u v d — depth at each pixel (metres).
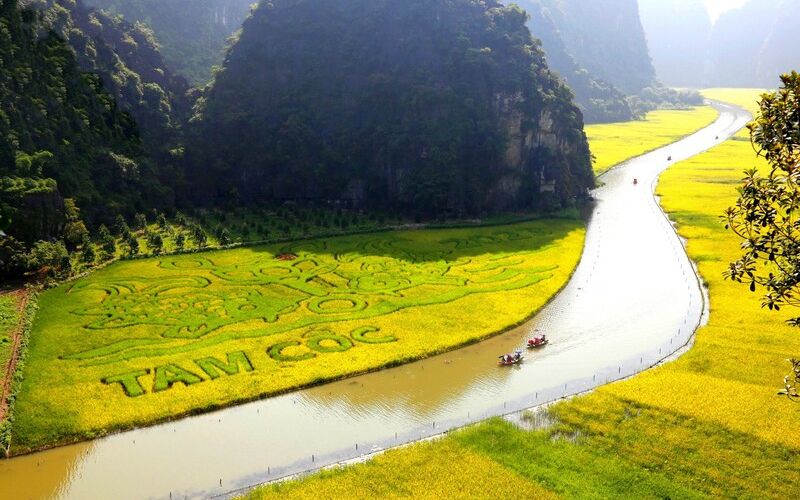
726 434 50.88
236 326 75.25
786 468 46.50
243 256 104.81
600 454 49.16
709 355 66.69
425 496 43.78
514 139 144.25
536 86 146.50
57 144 114.06
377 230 122.50
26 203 94.06
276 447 52.31
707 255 106.56
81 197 110.19
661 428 52.22
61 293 85.38
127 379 61.62
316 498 43.84
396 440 53.25
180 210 137.50
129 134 140.88
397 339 72.62
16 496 46.19
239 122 158.62
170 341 70.69
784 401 55.81
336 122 153.62
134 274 94.00
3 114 101.94
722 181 172.62
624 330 77.50
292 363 66.12
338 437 53.78
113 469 49.31
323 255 105.56
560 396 60.47
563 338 75.12
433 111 142.00
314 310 80.81
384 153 141.75
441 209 132.25
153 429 54.81
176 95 182.38
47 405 56.75
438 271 97.38
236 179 153.75
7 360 65.00
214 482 47.62
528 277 95.12
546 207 143.38
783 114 29.83
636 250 114.12
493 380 64.19
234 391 60.25
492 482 45.38
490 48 151.62
